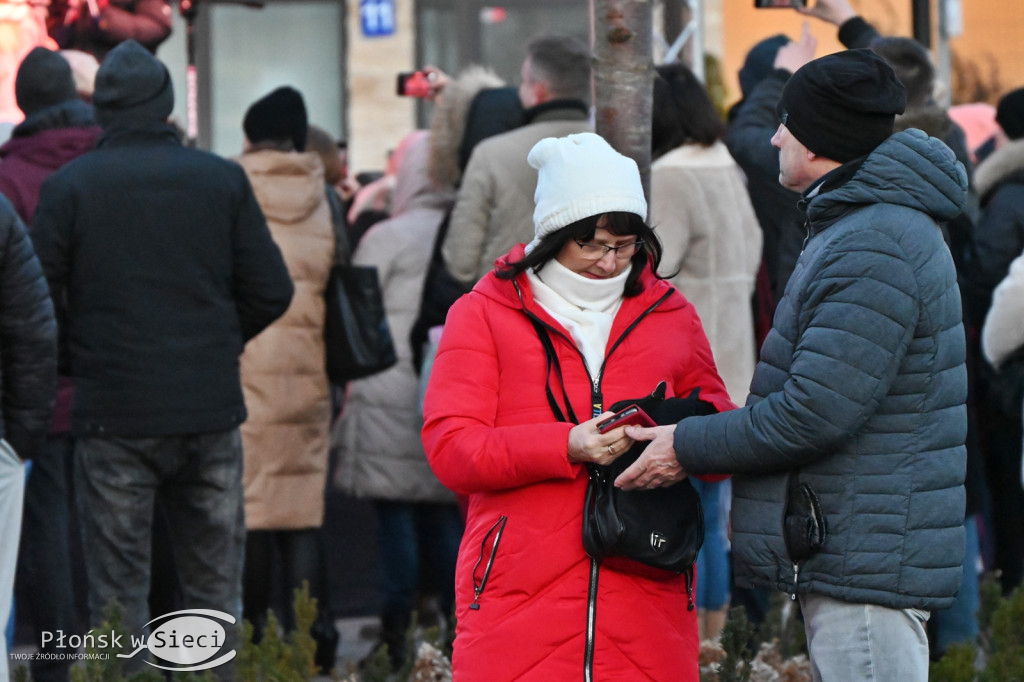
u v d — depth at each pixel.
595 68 12.59
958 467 10.13
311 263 18.55
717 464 10.17
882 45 16.55
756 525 10.34
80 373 15.04
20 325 13.88
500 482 10.45
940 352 10.02
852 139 10.27
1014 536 20.44
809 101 10.34
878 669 10.05
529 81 17.88
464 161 19.08
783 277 17.06
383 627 19.20
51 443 16.84
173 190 15.16
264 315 15.95
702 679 13.67
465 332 10.87
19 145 17.47
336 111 44.12
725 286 16.95
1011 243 19.14
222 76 43.47
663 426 10.41
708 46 37.75
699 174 16.84
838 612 10.18
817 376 9.79
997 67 37.28
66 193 14.94
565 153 10.70
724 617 17.66
